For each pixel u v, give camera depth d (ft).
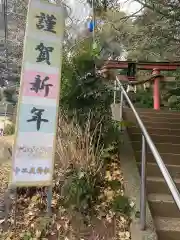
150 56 41.78
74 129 14.73
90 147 13.74
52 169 10.68
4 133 29.58
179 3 25.82
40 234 10.84
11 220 11.66
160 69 38.96
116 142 16.06
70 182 12.27
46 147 10.64
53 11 11.21
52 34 11.09
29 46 10.71
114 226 11.18
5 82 40.37
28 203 12.51
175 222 10.97
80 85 16.42
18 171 10.22
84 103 16.19
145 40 29.81
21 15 30.40
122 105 22.15
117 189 12.95
